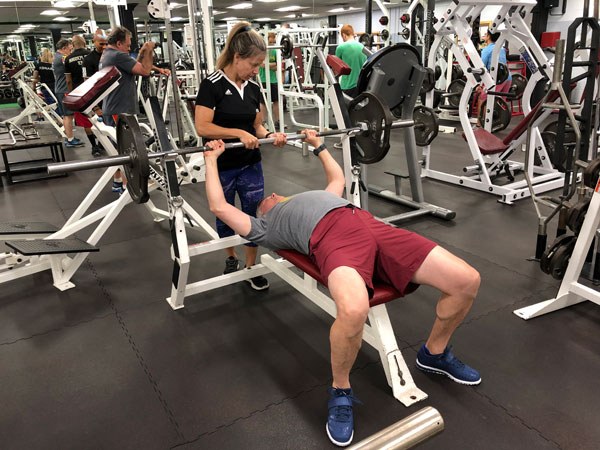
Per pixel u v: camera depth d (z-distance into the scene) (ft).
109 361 6.14
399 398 5.28
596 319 6.79
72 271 8.16
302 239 5.43
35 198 13.21
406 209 11.57
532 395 5.36
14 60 25.36
